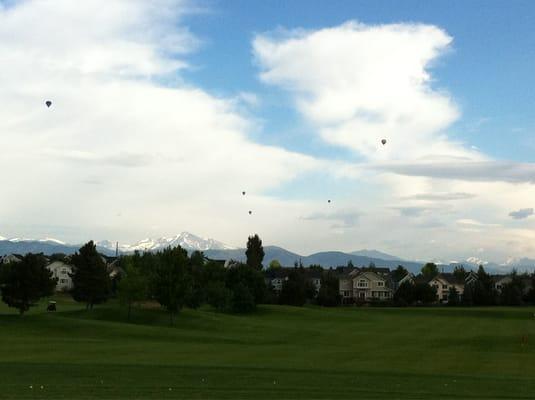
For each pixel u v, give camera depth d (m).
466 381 30.08
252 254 179.62
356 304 168.00
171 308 88.81
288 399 22.64
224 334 72.69
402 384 28.09
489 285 168.25
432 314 125.56
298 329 83.06
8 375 28.31
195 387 25.47
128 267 94.81
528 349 55.00
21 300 79.12
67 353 44.50
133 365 33.75
